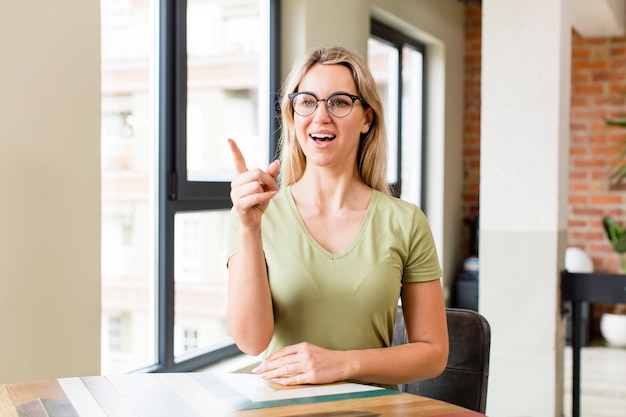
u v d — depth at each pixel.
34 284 2.04
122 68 2.78
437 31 5.82
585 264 5.73
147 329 2.94
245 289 1.52
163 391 1.38
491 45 3.24
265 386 1.43
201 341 3.37
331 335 1.58
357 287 1.58
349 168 1.65
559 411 3.24
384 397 1.36
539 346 3.16
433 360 1.60
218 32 3.34
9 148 1.95
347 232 1.64
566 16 3.26
